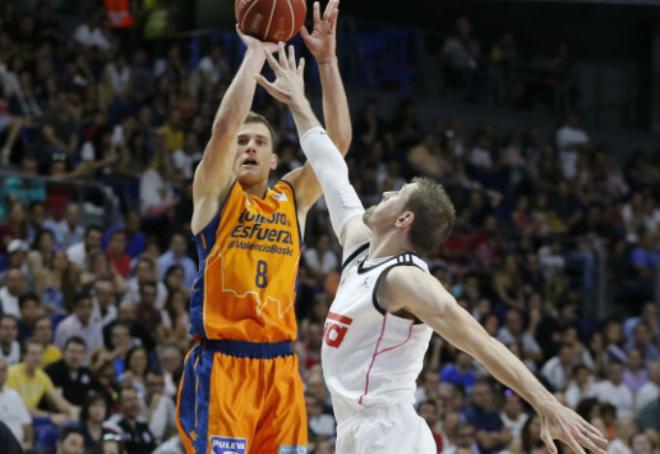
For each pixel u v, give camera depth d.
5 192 19.84
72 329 16.41
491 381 18.92
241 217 8.26
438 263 22.77
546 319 22.16
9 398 14.15
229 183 8.27
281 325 8.31
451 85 32.59
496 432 17.41
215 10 30.38
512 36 36.72
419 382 18.36
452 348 19.58
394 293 6.75
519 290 23.28
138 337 16.81
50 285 17.52
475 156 29.03
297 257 8.52
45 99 23.84
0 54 23.77
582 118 34.88
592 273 26.11
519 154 29.83
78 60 25.03
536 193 28.62
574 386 19.70
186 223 20.80
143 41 28.55
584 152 31.00
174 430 15.48
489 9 36.22
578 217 27.88
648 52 37.66
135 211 20.16
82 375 15.30
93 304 16.66
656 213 29.44
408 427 6.89
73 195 20.67
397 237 7.04
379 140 27.66
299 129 8.11
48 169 21.77
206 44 28.17
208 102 25.55
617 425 17.91
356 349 6.96
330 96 8.62
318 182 8.66
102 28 27.16
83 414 14.02
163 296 18.17
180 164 23.14
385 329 6.86
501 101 33.28
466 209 25.88
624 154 35.06
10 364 15.32
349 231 7.57
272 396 8.22
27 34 25.55
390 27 31.77
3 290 16.69
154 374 15.48
